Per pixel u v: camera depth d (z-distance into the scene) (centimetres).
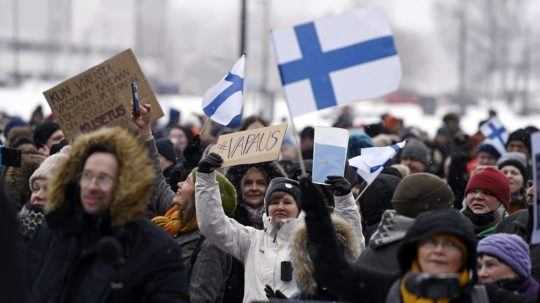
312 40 1309
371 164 1623
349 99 1311
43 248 1156
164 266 1109
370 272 1089
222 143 1596
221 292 1523
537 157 1163
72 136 1559
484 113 10444
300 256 1321
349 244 1333
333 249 1104
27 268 1130
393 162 2381
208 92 1739
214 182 1422
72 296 1108
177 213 1532
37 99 7262
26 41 15462
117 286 1093
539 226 1162
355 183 1833
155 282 1105
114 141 1120
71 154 1127
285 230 1434
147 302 1107
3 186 995
